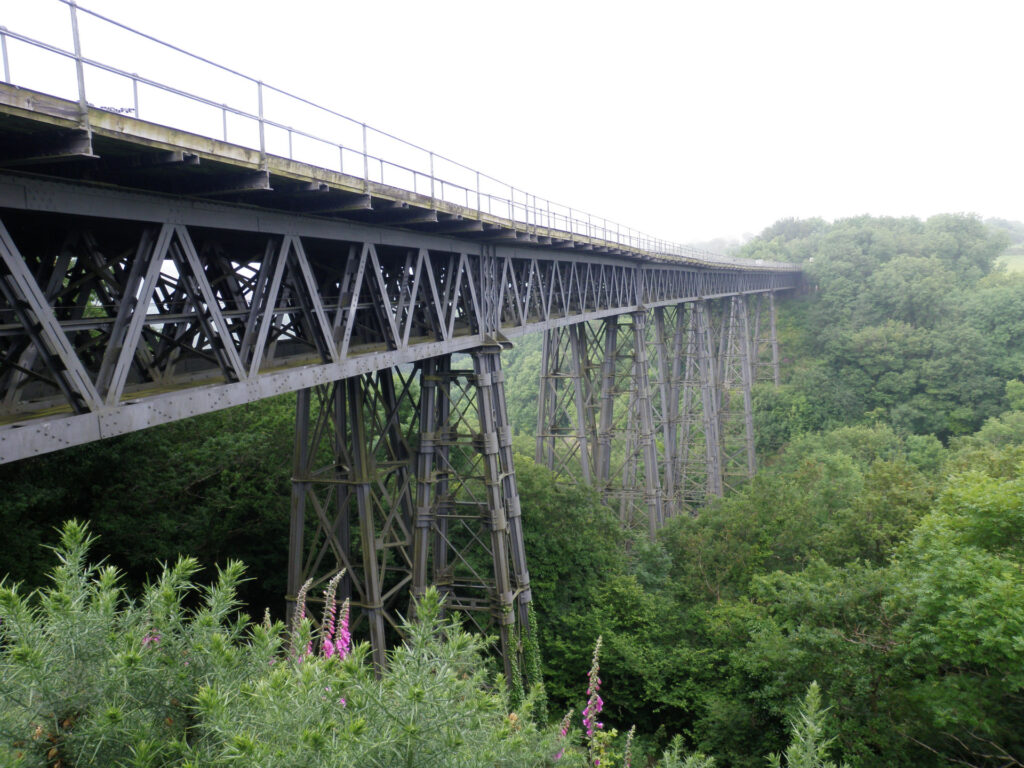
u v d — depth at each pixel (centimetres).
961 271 6000
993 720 897
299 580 1070
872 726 1016
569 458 2053
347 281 918
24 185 515
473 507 1847
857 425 4328
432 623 359
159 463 1272
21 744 273
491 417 1312
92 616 305
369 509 1079
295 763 268
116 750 280
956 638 917
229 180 659
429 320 1155
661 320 2720
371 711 307
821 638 1089
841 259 5791
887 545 1752
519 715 380
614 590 1625
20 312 511
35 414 562
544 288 1725
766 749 1171
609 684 1482
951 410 4475
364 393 1152
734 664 1266
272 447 1483
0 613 293
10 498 992
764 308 5894
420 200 945
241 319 876
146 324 648
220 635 323
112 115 511
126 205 595
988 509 1068
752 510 2030
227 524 1377
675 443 3091
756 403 4847
